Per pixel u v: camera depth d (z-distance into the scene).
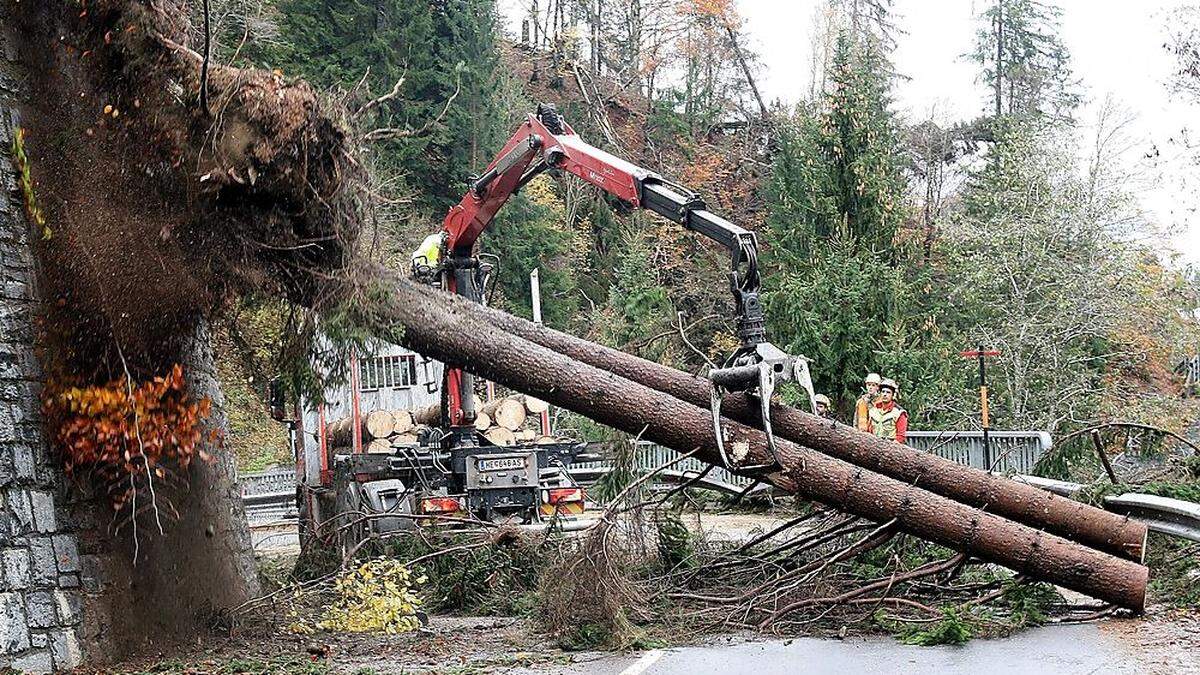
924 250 35.97
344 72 35.41
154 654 8.95
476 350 9.68
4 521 7.80
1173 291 38.22
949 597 10.01
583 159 12.45
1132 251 36.75
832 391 24.84
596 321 27.89
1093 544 10.16
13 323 8.16
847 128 27.73
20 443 8.05
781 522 14.67
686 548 10.74
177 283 8.70
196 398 9.70
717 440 9.70
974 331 34.09
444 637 9.80
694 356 39.53
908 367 24.66
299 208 8.55
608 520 9.43
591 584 9.31
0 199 8.22
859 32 59.28
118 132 8.44
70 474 8.44
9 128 8.37
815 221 27.84
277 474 26.91
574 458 15.12
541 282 40.88
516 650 9.18
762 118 57.03
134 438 8.74
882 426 17.09
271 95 8.36
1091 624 9.30
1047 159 37.97
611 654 8.91
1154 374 40.59
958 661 8.15
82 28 8.45
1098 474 14.96
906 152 52.06
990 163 44.97
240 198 8.44
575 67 53.12
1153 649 8.20
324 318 8.91
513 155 13.28
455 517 13.09
